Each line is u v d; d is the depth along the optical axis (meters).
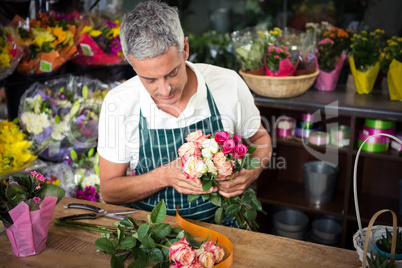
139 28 1.29
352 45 2.76
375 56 2.70
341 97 2.73
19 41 2.21
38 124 2.25
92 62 2.59
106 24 2.64
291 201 2.94
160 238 1.33
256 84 2.68
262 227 3.12
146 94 1.66
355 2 3.34
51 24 2.42
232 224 1.82
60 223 1.50
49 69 2.34
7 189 1.30
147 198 1.79
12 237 1.31
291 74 2.68
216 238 1.40
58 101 2.39
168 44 1.31
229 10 3.86
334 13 3.46
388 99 2.67
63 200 1.71
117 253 1.35
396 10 3.21
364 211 2.80
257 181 2.98
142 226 1.29
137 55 1.30
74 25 2.48
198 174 1.40
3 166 1.96
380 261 1.16
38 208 1.30
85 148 2.47
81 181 2.38
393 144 2.66
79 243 1.40
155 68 1.33
